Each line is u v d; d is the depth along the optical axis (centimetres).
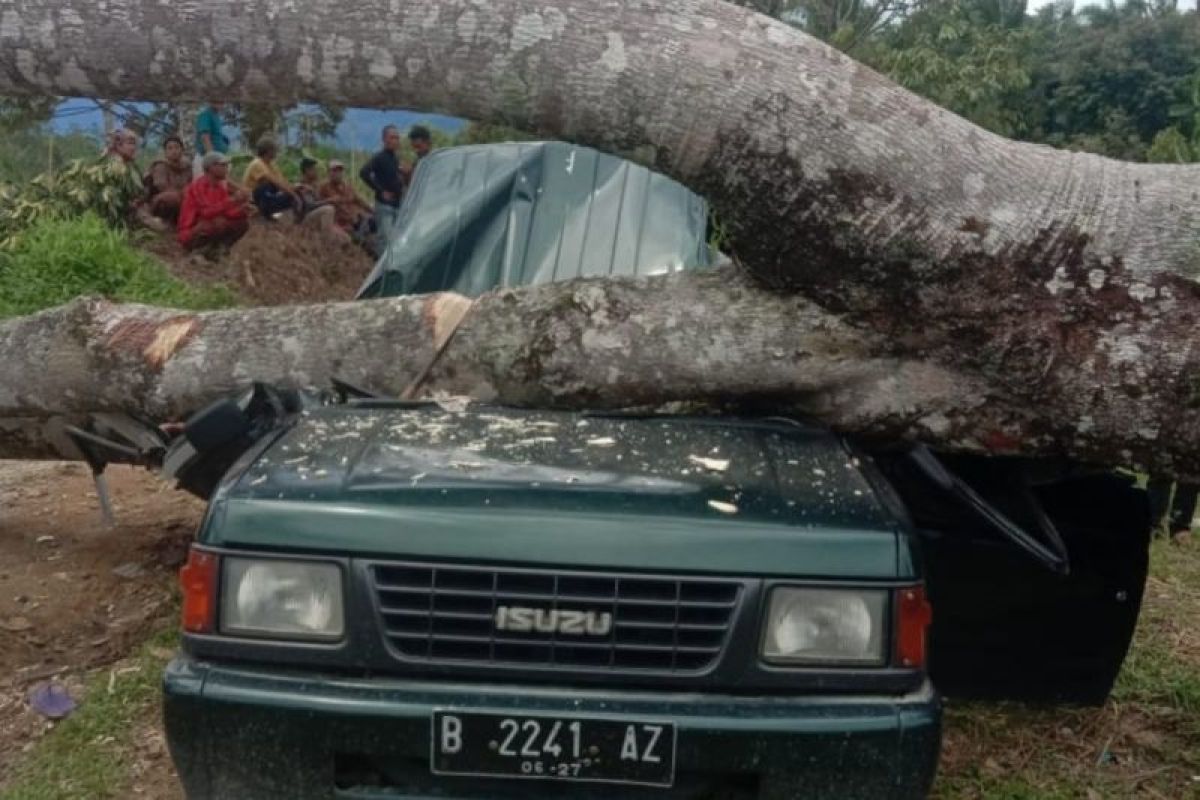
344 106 347
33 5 329
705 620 247
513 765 241
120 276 927
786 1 1423
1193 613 479
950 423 338
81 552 496
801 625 247
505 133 1501
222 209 1145
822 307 337
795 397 345
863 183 318
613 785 243
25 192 1215
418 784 248
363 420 312
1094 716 390
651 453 289
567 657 246
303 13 326
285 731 242
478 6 324
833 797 242
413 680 247
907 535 257
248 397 334
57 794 324
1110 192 324
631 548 246
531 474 270
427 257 460
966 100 1216
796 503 262
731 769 241
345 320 380
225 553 250
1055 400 323
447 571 246
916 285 321
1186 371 314
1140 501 351
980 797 341
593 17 323
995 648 369
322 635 247
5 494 577
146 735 353
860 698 247
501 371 357
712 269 360
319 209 1228
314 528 248
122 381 409
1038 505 342
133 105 1638
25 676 393
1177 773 358
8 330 440
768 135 318
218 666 251
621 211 462
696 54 320
